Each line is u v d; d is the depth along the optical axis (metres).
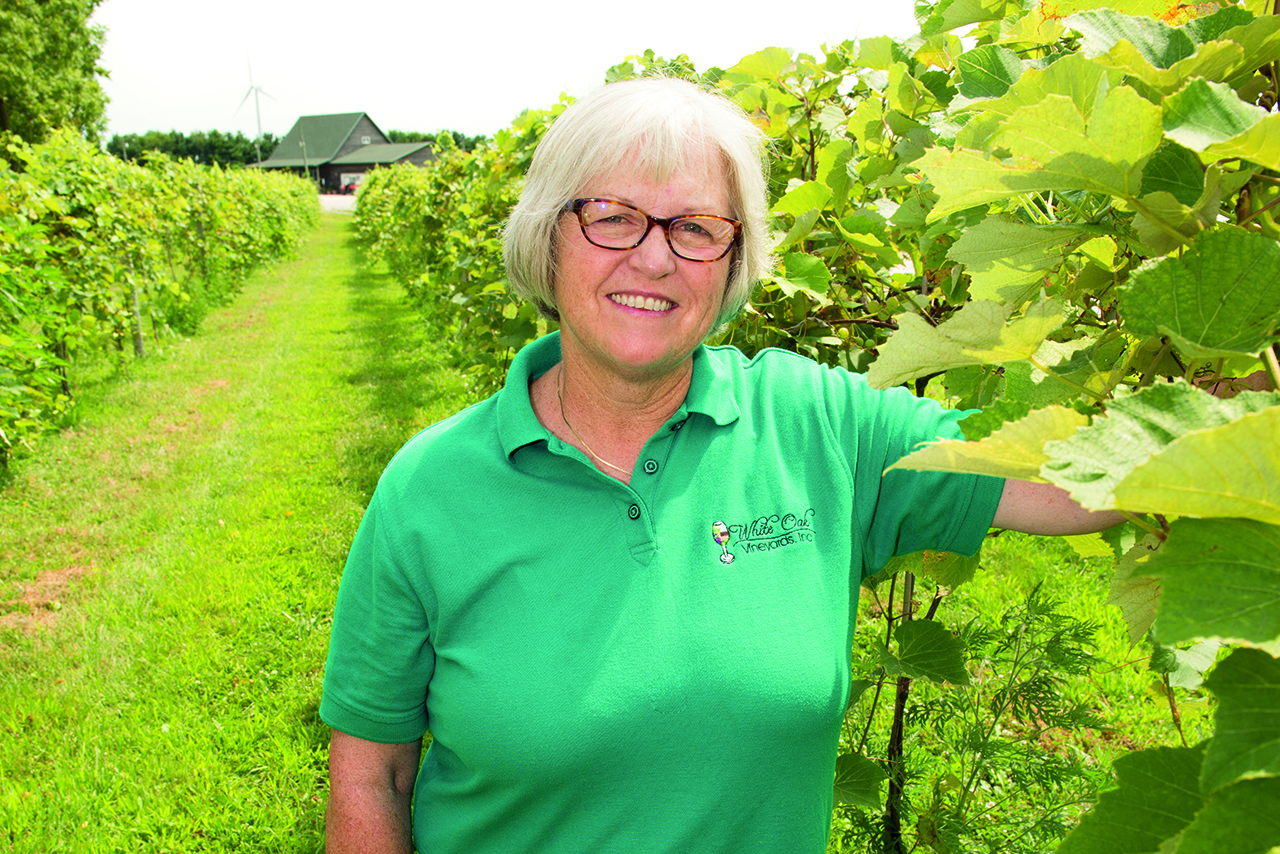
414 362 9.29
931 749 2.21
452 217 8.45
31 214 6.16
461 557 1.11
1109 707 2.78
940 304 1.72
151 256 9.42
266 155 83.12
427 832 1.25
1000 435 0.54
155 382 8.59
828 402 1.21
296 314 13.12
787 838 1.11
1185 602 0.44
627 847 1.08
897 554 1.24
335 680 1.24
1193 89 0.57
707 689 1.06
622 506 1.11
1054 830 1.75
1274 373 0.58
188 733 3.25
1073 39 1.26
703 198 1.09
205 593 4.28
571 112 1.12
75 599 4.36
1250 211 0.68
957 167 0.67
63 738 3.25
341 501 5.48
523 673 1.07
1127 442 0.49
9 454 5.91
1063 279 1.05
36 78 28.70
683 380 1.22
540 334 3.68
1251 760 0.42
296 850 2.73
